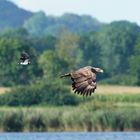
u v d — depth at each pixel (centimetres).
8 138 6288
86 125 6912
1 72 12838
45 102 9000
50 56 14425
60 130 6969
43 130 6969
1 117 7000
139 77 14525
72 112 7044
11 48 12988
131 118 6881
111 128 6881
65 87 9069
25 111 7044
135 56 15688
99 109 7375
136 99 8794
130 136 6297
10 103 9038
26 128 6988
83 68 1873
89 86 1866
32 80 13038
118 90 10381
